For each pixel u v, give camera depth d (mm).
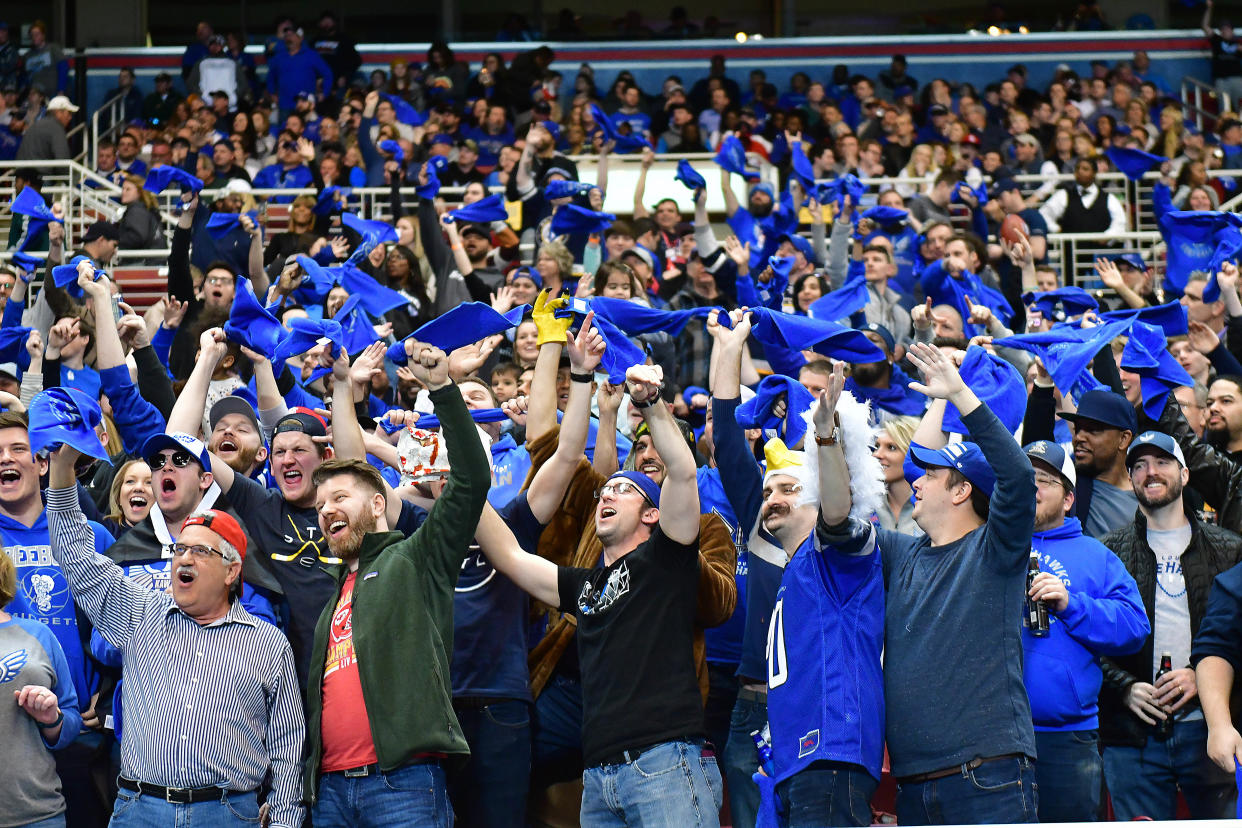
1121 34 24141
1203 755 6691
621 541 6488
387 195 17250
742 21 27422
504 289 9562
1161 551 7074
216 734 6207
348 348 7801
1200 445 7824
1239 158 19609
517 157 16609
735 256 11688
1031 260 11930
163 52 24203
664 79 24406
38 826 6395
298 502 7074
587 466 7203
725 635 7270
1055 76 22953
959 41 24281
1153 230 18094
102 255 12844
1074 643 6410
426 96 21531
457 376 6457
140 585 6648
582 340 6812
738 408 7191
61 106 18359
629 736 6078
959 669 5828
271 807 6207
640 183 15219
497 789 6648
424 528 6297
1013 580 5867
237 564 6473
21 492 6992
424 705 6039
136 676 6336
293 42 22828
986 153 19188
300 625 6844
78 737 6863
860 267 11984
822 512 5945
